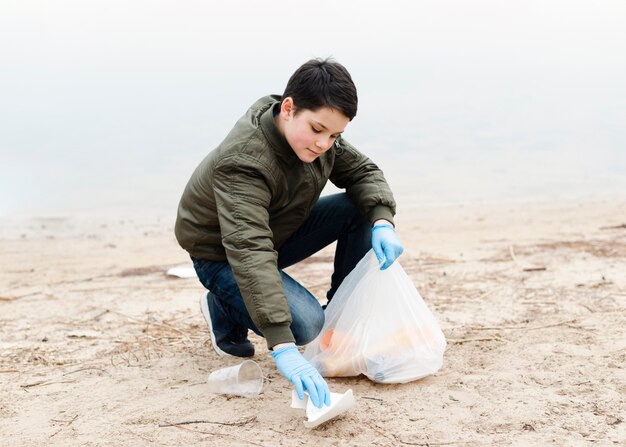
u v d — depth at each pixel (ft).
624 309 13.74
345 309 10.82
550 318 13.47
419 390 10.28
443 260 19.39
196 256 10.82
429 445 8.66
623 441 8.61
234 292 10.59
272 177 9.64
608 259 18.25
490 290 15.79
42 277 19.70
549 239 21.91
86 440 9.00
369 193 11.07
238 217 9.45
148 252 23.32
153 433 9.13
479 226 25.54
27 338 13.53
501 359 11.41
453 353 11.80
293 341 9.31
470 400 9.88
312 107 9.12
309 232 11.65
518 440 8.71
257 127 9.63
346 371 10.66
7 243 25.81
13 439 9.11
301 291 10.43
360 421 9.32
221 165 9.56
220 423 9.36
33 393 10.66
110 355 12.35
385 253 10.68
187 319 14.56
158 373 11.34
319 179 10.35
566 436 8.78
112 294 17.01
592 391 10.04
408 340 10.53
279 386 10.59
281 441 8.82
